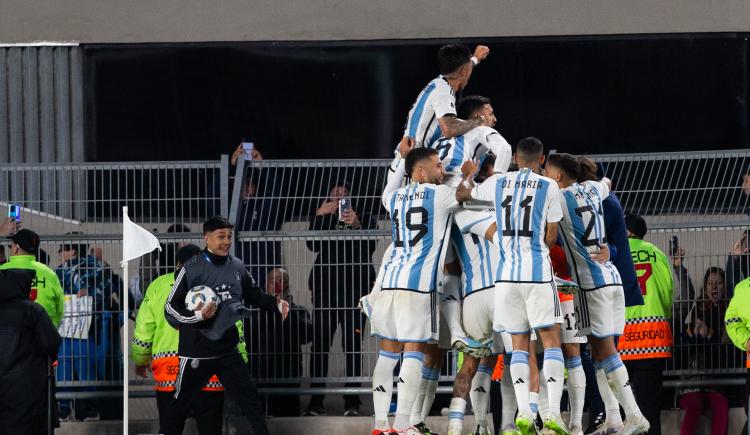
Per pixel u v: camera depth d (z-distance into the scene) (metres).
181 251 36.94
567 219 32.66
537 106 56.88
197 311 34.50
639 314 37.16
